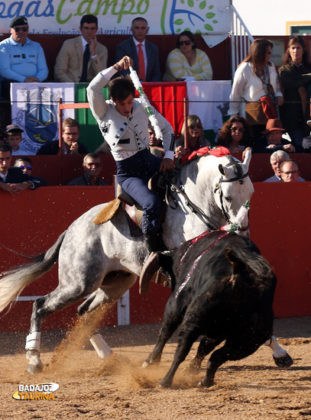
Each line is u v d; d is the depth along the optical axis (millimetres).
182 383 8477
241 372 9406
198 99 16078
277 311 13469
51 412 7332
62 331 12695
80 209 12781
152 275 8695
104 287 10281
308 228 13516
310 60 18625
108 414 7172
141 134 9453
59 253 10117
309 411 7141
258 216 13328
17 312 12672
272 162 14156
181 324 7777
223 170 8719
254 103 15781
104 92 15344
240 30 18156
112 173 14586
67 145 14688
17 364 10320
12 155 14789
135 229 9461
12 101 14914
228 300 7324
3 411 7418
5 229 12625
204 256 7828
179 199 9289
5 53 16188
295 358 10352
